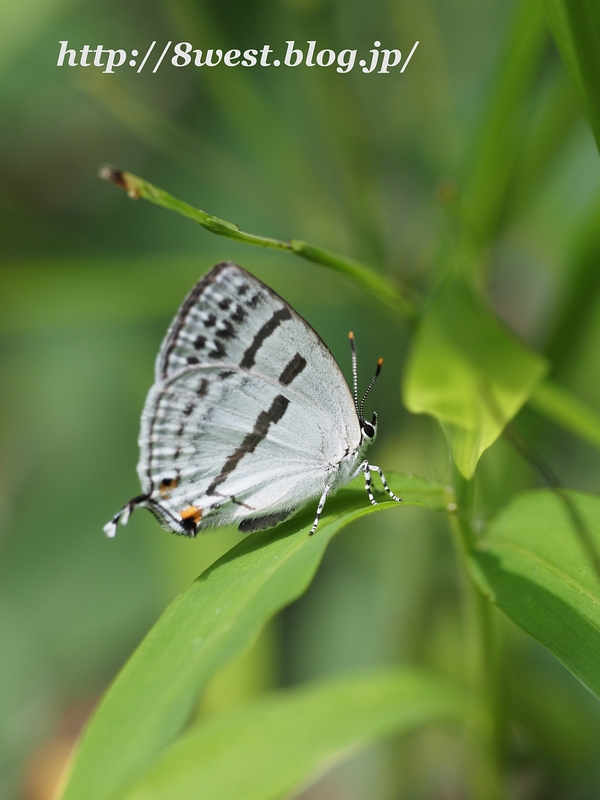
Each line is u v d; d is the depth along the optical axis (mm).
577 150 348
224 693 342
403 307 315
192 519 318
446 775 348
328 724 322
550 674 345
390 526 345
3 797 354
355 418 318
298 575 295
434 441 344
